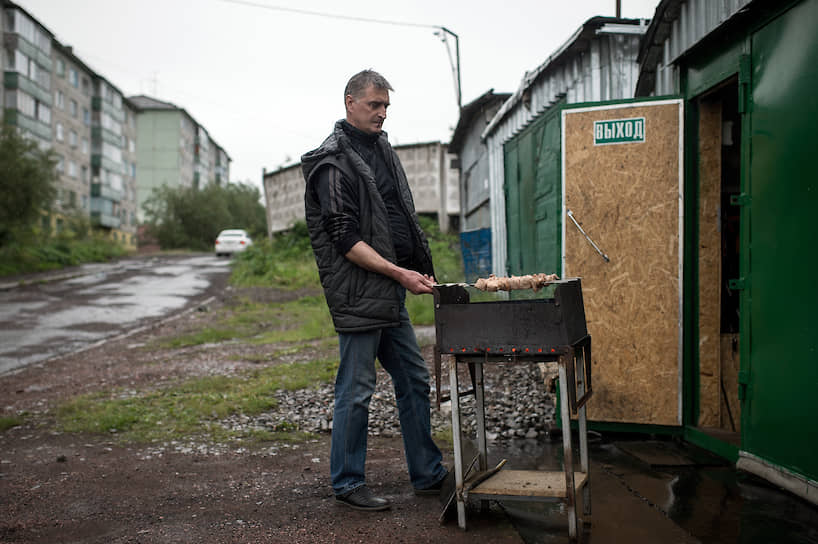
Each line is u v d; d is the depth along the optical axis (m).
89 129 52.06
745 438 3.30
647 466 3.48
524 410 4.54
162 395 5.71
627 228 3.99
